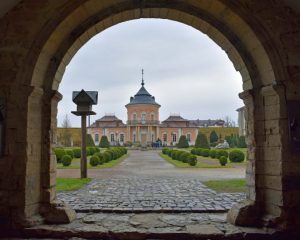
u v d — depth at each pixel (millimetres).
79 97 11109
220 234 4449
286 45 4801
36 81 4973
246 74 5289
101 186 9461
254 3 4859
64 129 51625
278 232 4465
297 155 4613
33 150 4891
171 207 6113
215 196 7520
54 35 4938
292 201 4543
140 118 66312
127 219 5262
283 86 4691
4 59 4805
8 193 4648
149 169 15914
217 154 24062
